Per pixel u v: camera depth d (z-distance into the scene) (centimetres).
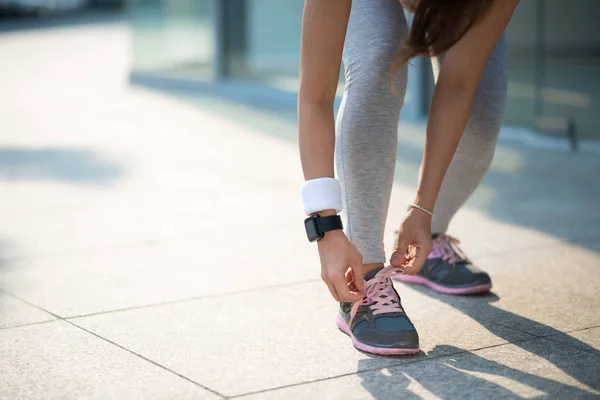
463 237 334
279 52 814
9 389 193
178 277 286
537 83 582
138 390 192
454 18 167
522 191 421
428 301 255
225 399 185
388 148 216
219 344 221
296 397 185
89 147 573
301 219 371
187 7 913
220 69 881
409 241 208
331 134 199
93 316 247
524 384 190
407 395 185
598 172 466
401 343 208
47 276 290
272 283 277
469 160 253
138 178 470
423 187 208
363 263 221
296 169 493
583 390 186
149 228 358
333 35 194
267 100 814
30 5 2133
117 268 299
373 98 213
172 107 777
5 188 444
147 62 968
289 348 217
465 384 190
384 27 215
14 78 1018
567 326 230
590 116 555
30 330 236
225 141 596
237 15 858
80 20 2056
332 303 254
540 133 566
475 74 205
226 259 308
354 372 199
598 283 270
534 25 579
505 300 254
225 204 404
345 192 218
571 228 345
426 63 638
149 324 239
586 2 550
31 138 612
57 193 431
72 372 204
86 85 950
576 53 560
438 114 207
